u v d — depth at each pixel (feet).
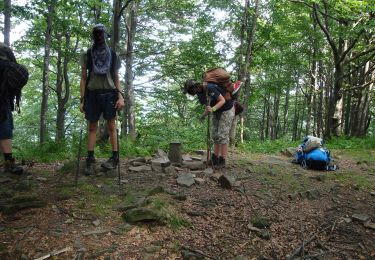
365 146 39.37
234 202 14.75
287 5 51.57
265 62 51.88
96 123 16.66
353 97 73.67
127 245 10.84
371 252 12.21
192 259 10.53
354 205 16.37
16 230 11.14
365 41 57.36
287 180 18.98
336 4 44.14
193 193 15.23
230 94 19.81
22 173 16.79
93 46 15.92
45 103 46.96
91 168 16.84
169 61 51.93
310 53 67.36
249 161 23.43
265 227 12.94
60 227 11.43
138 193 14.05
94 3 43.68
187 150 27.09
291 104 114.01
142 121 49.60
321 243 12.44
